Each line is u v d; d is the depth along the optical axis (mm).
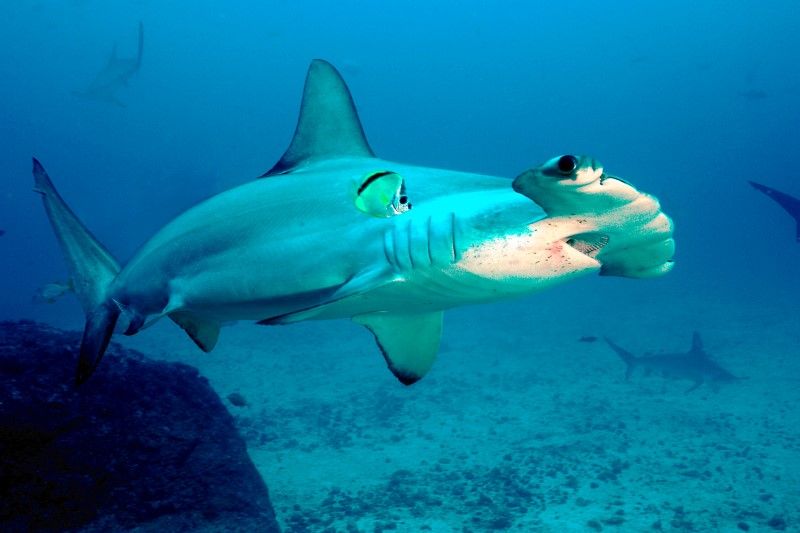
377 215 2592
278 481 8172
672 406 12102
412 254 2867
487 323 24703
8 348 5531
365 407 12438
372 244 3057
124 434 5473
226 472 5742
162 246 3951
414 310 3404
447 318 26141
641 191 2158
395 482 8086
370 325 3682
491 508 7273
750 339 19203
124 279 4207
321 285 3246
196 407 6430
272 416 11633
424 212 2863
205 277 3674
